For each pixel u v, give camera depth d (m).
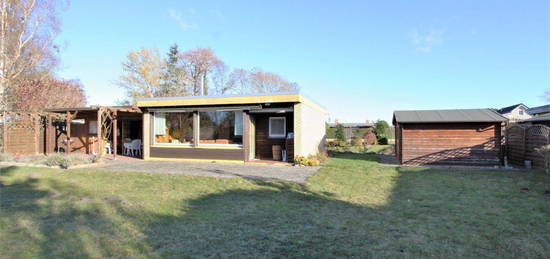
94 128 16.53
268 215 4.92
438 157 11.68
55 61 22.30
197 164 11.72
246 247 3.55
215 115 12.83
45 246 3.57
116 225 4.38
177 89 33.66
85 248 3.51
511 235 3.93
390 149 19.20
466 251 3.42
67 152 14.47
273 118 13.49
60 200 5.95
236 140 12.43
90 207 5.39
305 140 12.20
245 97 11.81
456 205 5.52
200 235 3.96
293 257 3.27
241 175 8.88
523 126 11.04
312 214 4.99
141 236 3.91
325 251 3.43
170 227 4.29
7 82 18.30
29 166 11.09
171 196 6.30
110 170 9.99
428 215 4.91
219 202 5.80
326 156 14.31
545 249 3.46
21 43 19.19
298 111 11.45
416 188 7.13
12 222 4.51
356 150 20.22
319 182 7.80
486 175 8.84
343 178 8.43
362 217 4.81
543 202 5.59
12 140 15.62
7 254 3.34
